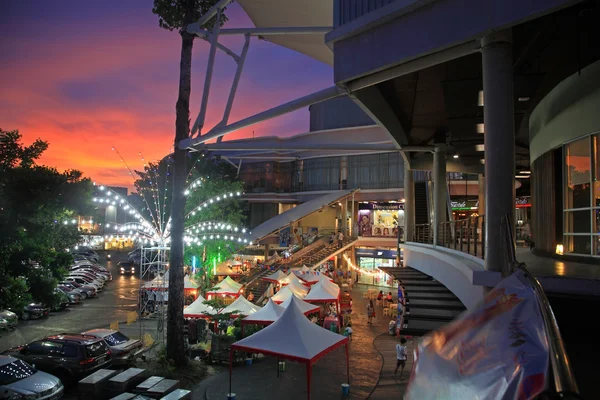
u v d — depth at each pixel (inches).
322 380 619.8
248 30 597.9
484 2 279.3
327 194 1723.7
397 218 1813.5
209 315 812.0
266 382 612.1
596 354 231.6
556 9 249.0
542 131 509.7
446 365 94.7
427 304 567.2
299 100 438.3
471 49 301.1
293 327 561.9
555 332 70.4
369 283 1717.5
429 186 1264.8
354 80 383.9
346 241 1670.8
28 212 544.4
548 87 468.8
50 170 585.0
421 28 315.3
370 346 827.4
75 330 879.7
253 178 2011.6
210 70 590.2
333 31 376.5
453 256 553.6
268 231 1555.1
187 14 707.4
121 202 780.0
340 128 1866.4
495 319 97.3
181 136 700.7
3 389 432.8
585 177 394.3
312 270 1390.3
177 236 687.7
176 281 677.3
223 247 1268.5
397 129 681.0
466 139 685.3
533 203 561.9
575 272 295.0
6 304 503.5
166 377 606.2
